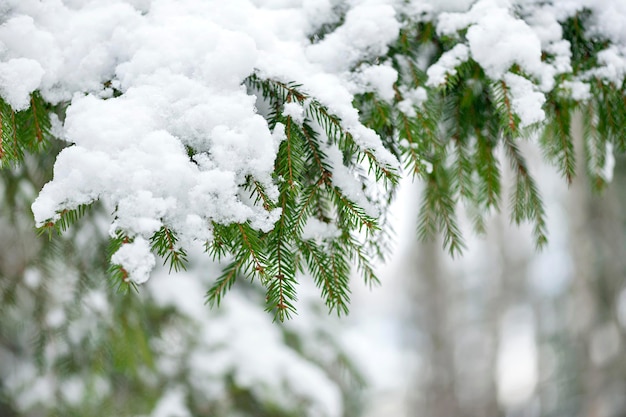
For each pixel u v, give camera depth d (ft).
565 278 16.14
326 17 3.67
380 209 3.72
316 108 3.43
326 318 6.97
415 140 3.55
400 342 20.48
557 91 3.61
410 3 3.65
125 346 4.85
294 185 3.36
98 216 4.58
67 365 4.86
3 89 3.40
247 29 3.55
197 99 3.37
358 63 3.60
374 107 3.59
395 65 3.66
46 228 3.25
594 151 4.04
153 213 3.20
